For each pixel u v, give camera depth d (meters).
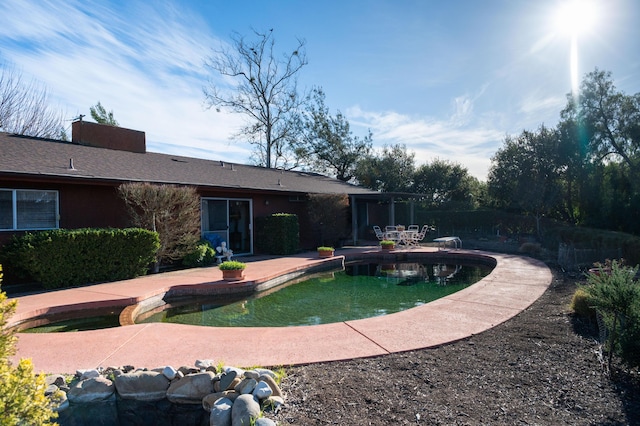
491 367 3.74
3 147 9.45
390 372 3.64
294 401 3.02
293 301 7.94
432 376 3.53
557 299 6.68
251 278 8.77
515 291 7.37
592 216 17.78
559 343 4.40
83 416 3.07
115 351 4.26
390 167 29.78
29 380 1.93
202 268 10.94
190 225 10.85
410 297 8.31
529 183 18.70
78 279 8.28
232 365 3.82
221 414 2.77
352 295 8.54
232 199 13.80
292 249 14.58
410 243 17.20
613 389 3.23
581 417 2.78
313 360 3.96
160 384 3.23
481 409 2.90
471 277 10.98
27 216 8.71
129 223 10.34
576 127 18.09
